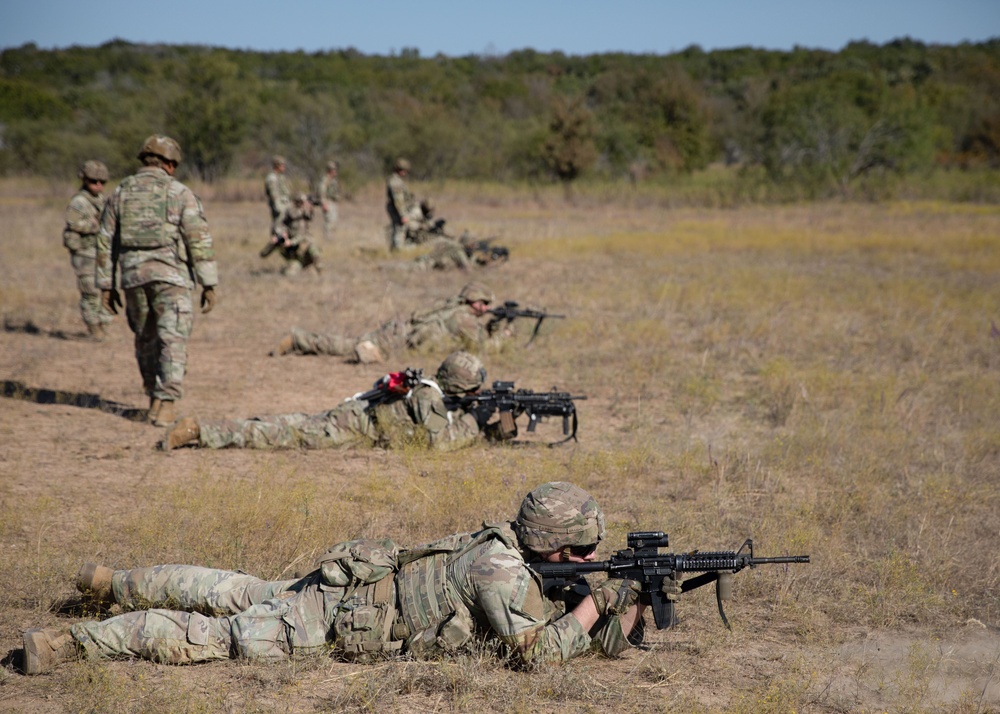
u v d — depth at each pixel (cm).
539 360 1340
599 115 6825
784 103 5253
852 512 781
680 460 889
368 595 502
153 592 535
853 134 5056
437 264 2233
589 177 6056
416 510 743
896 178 5000
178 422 891
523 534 500
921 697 493
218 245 2719
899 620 595
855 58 13150
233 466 862
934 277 2264
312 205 2098
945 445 975
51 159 5788
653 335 1502
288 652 500
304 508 726
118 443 921
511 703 469
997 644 567
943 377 1291
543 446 952
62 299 1792
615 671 518
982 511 795
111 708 449
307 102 5881
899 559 661
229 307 1741
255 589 528
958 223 3681
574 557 504
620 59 15212
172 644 496
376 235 3023
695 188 5309
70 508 736
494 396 925
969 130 6738
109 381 1195
